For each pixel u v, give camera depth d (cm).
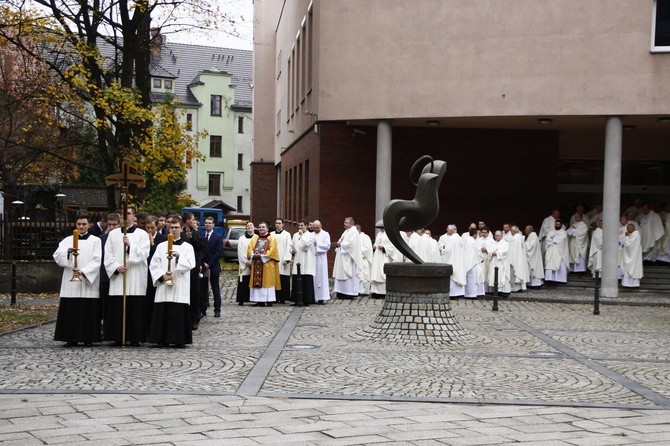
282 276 2097
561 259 2578
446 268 1434
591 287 2595
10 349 1279
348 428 784
